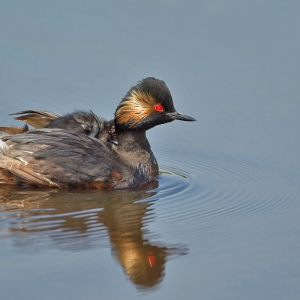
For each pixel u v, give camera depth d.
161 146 18.81
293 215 14.87
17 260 12.59
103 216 14.53
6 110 19.81
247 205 15.40
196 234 13.91
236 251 13.23
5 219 14.16
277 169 17.33
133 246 13.31
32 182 15.70
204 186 16.48
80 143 15.95
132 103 16.42
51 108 19.70
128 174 16.19
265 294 11.95
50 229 13.77
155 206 15.19
